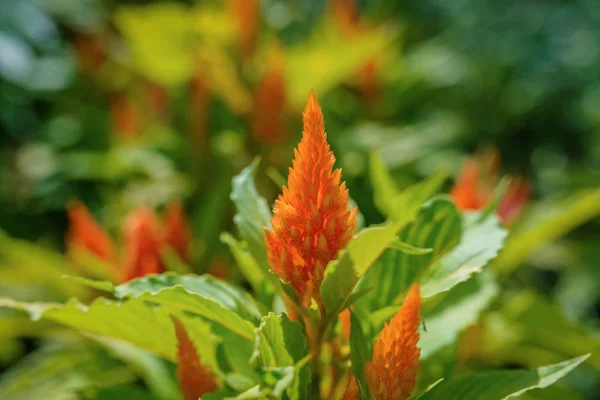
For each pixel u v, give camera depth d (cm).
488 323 100
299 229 69
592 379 157
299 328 70
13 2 197
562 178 176
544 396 98
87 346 104
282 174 134
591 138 215
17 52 189
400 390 69
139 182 151
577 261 164
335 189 69
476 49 249
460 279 74
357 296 72
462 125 181
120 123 159
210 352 77
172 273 74
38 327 101
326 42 139
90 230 103
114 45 187
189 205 141
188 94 144
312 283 70
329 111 157
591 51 240
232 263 116
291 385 71
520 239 97
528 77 236
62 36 198
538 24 254
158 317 75
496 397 70
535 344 108
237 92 136
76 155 158
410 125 167
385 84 169
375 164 93
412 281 76
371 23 210
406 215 72
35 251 106
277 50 133
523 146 220
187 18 134
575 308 166
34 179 179
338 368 74
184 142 145
